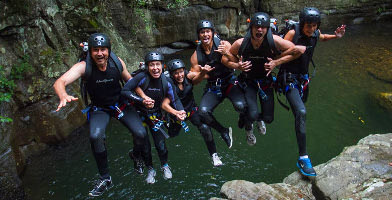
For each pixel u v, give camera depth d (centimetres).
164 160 518
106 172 453
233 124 903
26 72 841
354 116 924
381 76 1086
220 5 1398
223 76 514
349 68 1162
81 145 845
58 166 784
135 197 702
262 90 509
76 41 981
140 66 457
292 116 938
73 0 993
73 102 891
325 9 1587
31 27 870
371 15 1631
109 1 1177
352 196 423
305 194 523
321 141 842
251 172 756
